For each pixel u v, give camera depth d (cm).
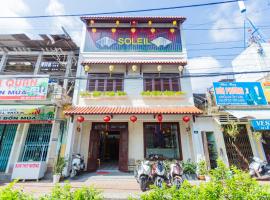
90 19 1267
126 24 1290
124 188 744
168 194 320
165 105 1084
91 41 1238
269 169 873
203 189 315
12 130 1025
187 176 898
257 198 296
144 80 1152
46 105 989
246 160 983
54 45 1263
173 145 1073
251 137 1022
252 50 1342
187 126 1066
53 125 1022
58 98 1007
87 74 1155
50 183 823
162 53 1210
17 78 997
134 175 910
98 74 1162
